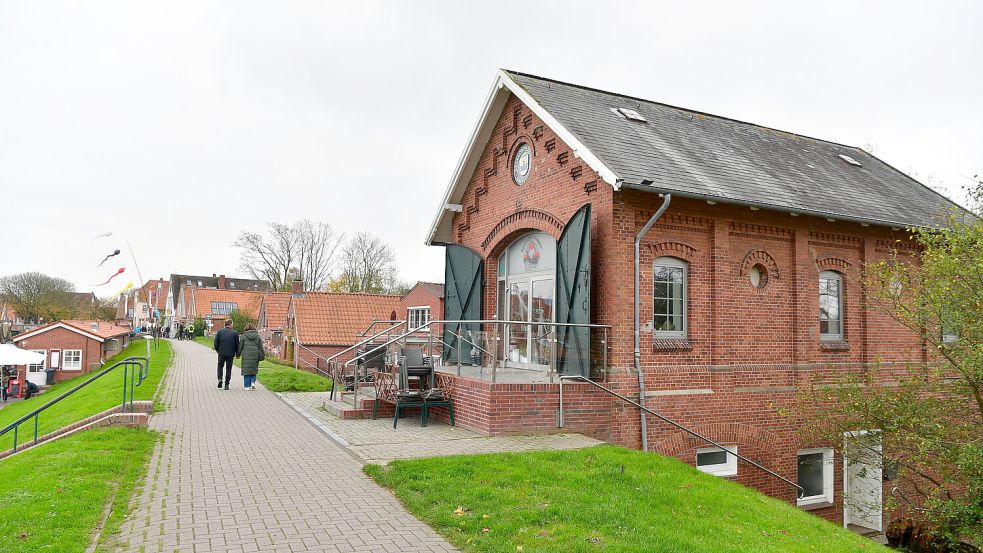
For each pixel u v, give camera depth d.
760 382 13.38
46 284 74.38
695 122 16.84
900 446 11.62
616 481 8.28
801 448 13.82
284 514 7.12
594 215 12.54
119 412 13.06
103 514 7.04
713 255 13.04
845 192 15.48
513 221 15.14
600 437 11.77
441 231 18.20
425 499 7.57
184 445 10.58
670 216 12.69
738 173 13.94
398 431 11.65
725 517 7.58
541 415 11.42
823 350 14.27
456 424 12.28
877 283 12.19
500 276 16.14
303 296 35.16
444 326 13.93
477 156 16.72
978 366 10.01
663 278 12.80
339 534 6.54
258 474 8.78
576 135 12.55
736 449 13.03
